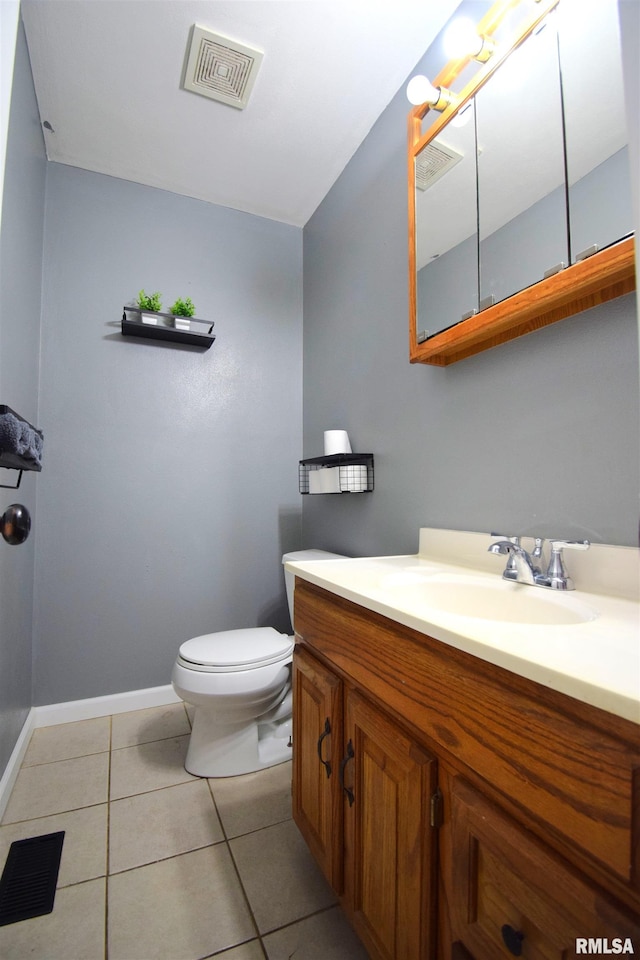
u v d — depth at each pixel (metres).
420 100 1.25
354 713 0.87
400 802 0.71
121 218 2.07
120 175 2.07
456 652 0.61
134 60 1.52
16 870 1.09
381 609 0.76
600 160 0.87
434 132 1.29
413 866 0.67
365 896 0.82
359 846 0.84
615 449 0.88
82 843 1.19
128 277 2.07
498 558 1.12
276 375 2.41
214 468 2.23
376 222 1.77
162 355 2.13
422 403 1.47
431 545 1.37
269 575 2.33
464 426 1.29
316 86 1.62
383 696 0.77
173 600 2.11
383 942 0.75
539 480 1.05
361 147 1.90
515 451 1.11
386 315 1.69
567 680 0.44
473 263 1.16
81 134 1.83
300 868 1.12
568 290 0.88
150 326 1.97
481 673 0.56
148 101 1.67
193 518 2.17
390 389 1.65
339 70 1.56
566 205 0.93
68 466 1.92
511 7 1.03
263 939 0.94
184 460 2.16
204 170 2.05
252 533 2.30
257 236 2.40
